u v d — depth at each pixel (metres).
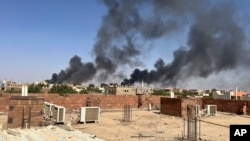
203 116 22.55
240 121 19.66
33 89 43.66
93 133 12.40
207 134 13.22
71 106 23.39
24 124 10.66
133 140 10.86
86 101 24.27
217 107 29.02
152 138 11.48
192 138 11.59
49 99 22.36
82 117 15.91
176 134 12.73
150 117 20.44
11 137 8.00
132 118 19.31
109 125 15.45
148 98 29.19
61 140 7.86
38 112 11.10
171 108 22.38
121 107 27.05
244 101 26.06
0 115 16.38
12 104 10.56
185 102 21.48
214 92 38.12
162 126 15.43
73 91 72.25
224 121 19.45
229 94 35.81
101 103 25.58
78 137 8.50
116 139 10.94
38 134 8.80
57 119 14.61
